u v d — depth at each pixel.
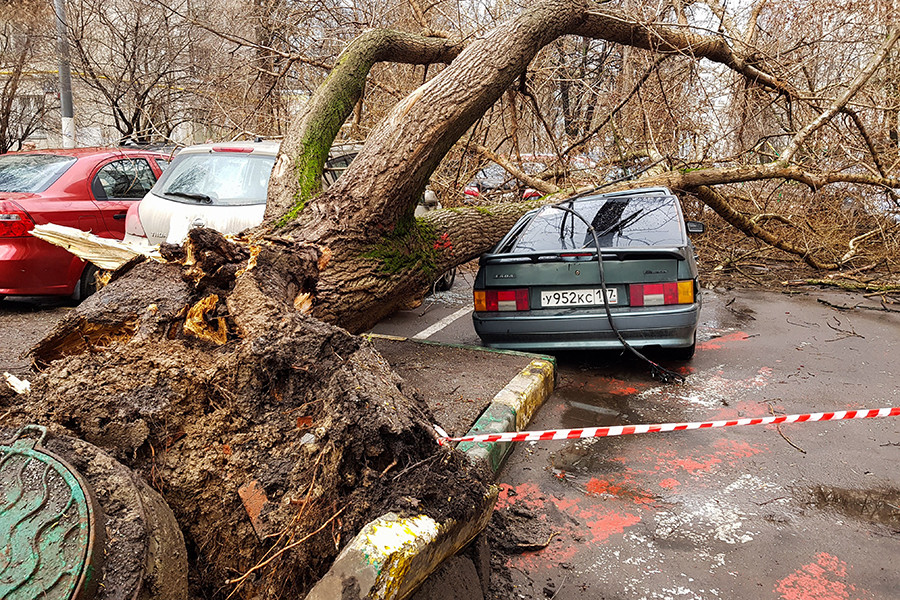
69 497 1.87
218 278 2.83
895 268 9.50
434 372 4.72
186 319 2.67
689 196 9.62
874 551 2.83
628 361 5.67
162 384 2.45
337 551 2.07
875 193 9.73
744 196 9.59
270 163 5.77
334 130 5.54
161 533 1.93
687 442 3.98
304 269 3.39
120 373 2.47
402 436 2.23
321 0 9.71
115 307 2.72
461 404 4.06
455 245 5.68
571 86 10.34
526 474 3.60
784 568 2.73
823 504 3.23
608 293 5.03
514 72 5.25
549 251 5.07
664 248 4.94
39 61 13.14
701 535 2.98
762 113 9.88
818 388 4.88
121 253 3.71
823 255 10.13
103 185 7.05
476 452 3.32
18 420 2.32
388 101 9.84
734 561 2.78
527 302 5.16
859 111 9.78
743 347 6.04
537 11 5.68
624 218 5.84
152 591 1.80
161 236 5.66
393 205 4.57
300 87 10.51
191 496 2.32
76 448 2.08
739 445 3.92
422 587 2.10
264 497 2.25
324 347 2.53
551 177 9.38
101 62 13.42
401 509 2.06
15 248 6.16
